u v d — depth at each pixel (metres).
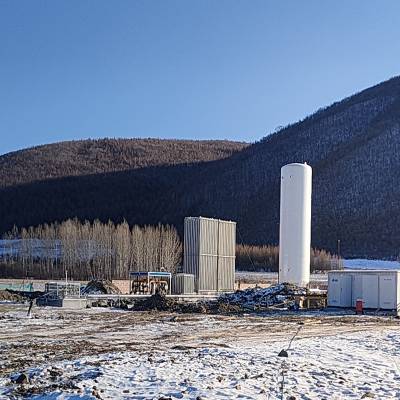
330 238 125.38
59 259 93.62
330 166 150.25
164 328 29.17
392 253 116.56
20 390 13.61
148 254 85.75
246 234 132.50
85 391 13.05
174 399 12.30
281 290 44.81
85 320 33.00
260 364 16.06
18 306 42.59
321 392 13.12
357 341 22.53
